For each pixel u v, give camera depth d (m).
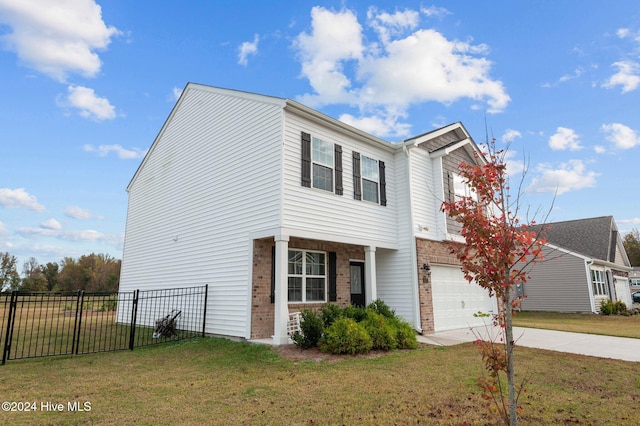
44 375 6.75
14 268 44.94
